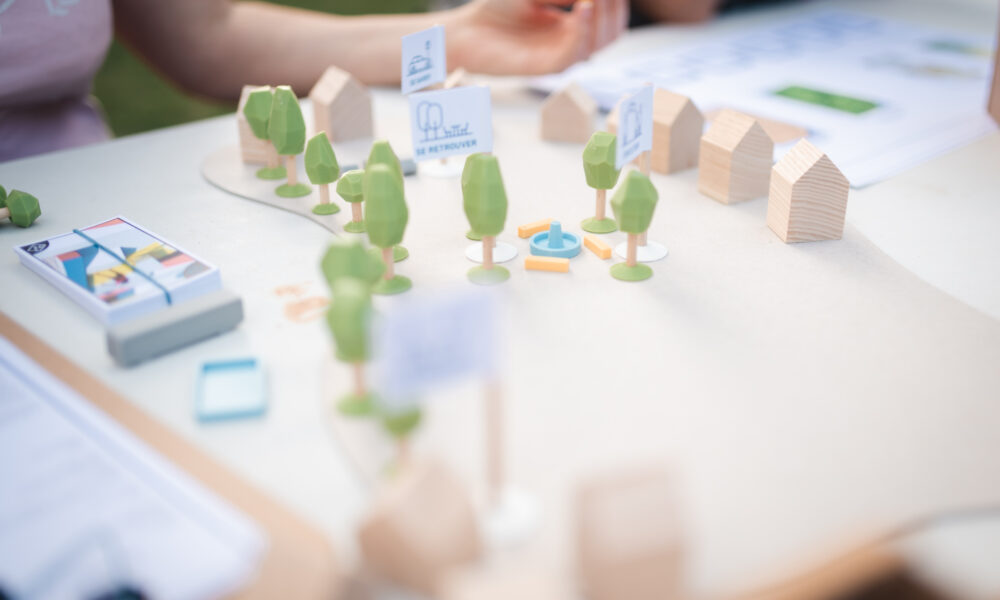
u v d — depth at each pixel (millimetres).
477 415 730
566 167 1104
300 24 1412
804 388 755
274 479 688
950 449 708
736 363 778
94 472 684
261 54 1405
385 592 625
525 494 675
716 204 1019
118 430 718
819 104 1265
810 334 808
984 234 954
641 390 753
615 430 721
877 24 1640
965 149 1134
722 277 882
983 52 1471
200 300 815
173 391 758
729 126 1014
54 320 832
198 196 1042
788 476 690
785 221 934
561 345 797
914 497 677
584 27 1286
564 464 696
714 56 1473
